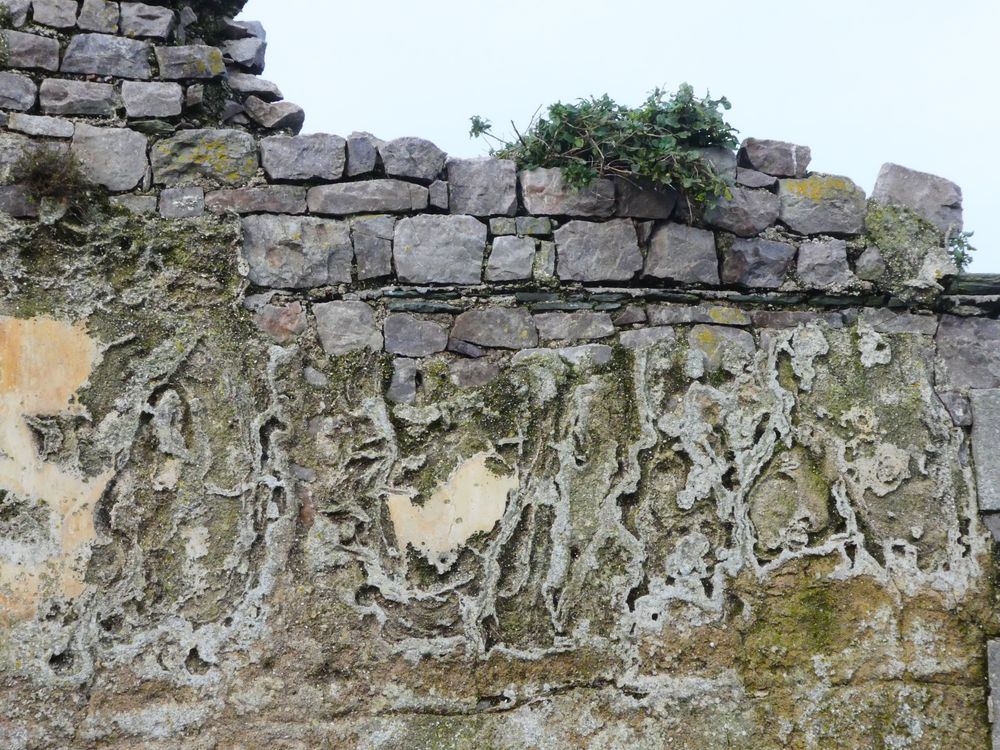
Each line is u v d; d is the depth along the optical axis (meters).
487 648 3.84
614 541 3.98
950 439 4.24
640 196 4.18
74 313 3.68
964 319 4.37
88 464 3.63
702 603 4.00
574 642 3.90
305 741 3.64
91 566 3.58
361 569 3.80
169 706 3.58
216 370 3.79
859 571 4.09
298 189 3.97
